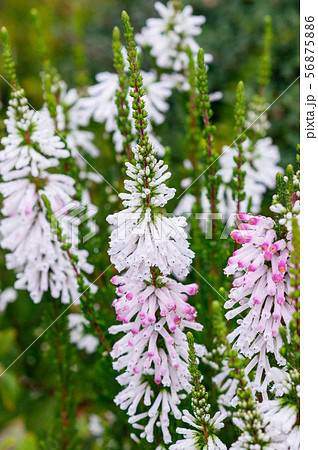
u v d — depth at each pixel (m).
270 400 0.32
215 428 0.33
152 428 0.35
